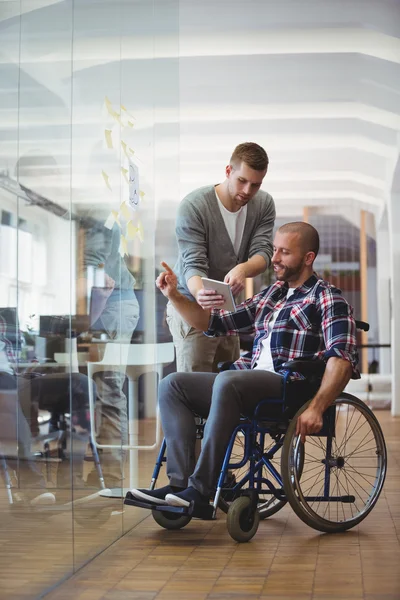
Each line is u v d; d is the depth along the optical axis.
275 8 6.18
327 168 11.33
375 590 2.28
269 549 2.82
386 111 8.88
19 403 2.13
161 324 3.87
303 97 8.41
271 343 3.20
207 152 10.55
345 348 3.05
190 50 6.95
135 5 3.40
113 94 3.06
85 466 2.61
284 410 3.05
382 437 3.27
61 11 2.49
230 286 3.18
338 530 3.11
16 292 2.12
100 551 2.76
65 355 2.46
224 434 2.95
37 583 2.19
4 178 2.05
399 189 10.60
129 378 3.20
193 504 2.87
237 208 3.75
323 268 14.79
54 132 2.41
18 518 2.08
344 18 6.33
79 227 2.61
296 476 3.02
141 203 3.47
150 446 3.53
